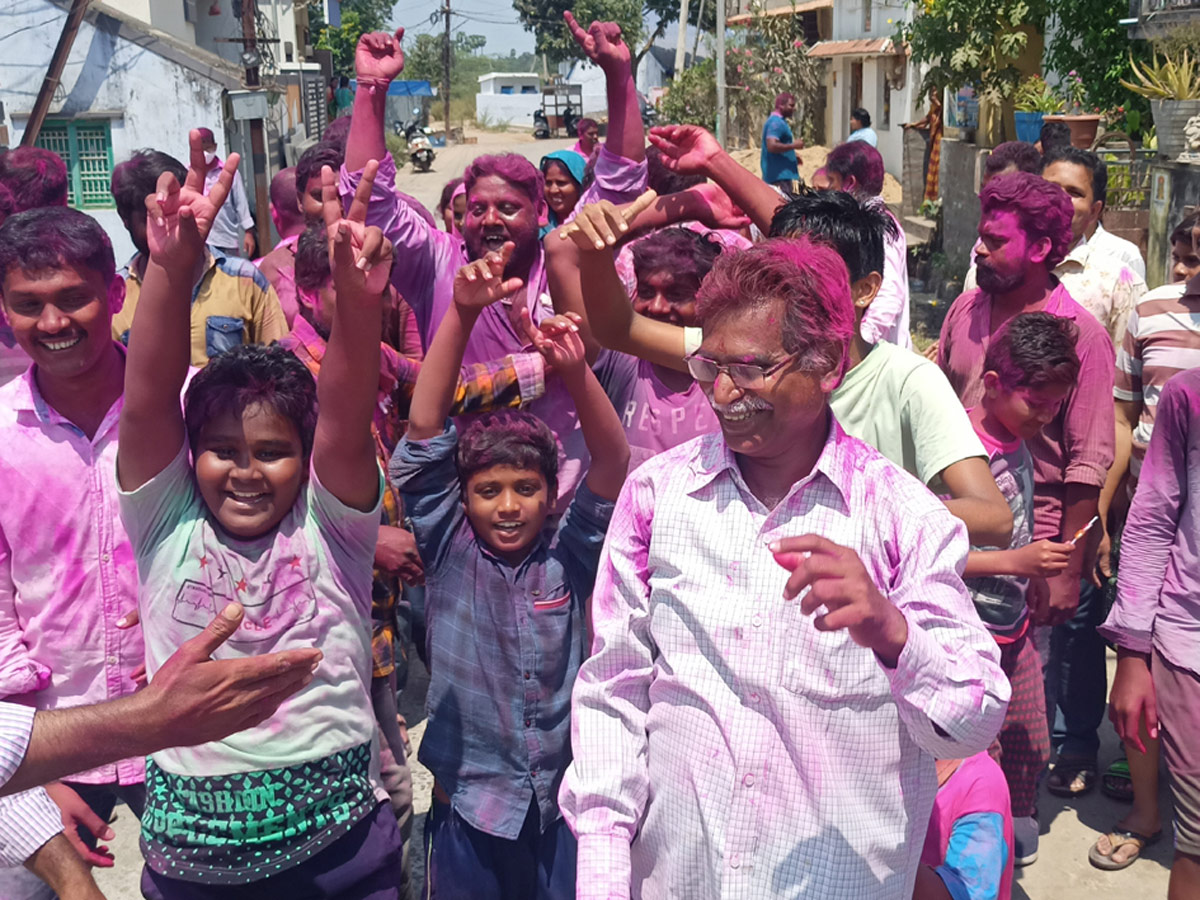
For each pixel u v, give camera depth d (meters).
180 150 16.92
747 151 28.88
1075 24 12.33
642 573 2.23
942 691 1.92
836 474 2.10
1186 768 3.22
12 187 5.15
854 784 2.05
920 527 2.09
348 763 2.68
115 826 4.45
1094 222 5.30
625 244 4.02
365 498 2.64
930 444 3.02
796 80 29.92
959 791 2.81
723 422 2.06
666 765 2.16
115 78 16.59
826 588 1.83
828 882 2.05
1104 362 4.02
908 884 2.13
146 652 2.72
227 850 2.57
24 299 2.77
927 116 15.52
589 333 3.40
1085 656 4.54
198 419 2.54
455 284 2.88
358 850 2.69
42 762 1.95
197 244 2.42
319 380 2.49
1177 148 7.97
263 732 2.57
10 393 2.94
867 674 2.03
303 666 2.04
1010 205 4.00
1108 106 12.18
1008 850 2.79
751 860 2.06
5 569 2.95
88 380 2.92
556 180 7.41
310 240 3.97
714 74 31.27
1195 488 3.18
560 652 3.02
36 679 2.97
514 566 3.04
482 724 2.99
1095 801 4.57
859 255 2.97
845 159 6.70
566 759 3.04
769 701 2.05
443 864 3.06
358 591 2.71
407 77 83.94
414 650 5.91
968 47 13.00
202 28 24.84
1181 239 4.31
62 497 2.92
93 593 2.96
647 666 2.25
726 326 2.04
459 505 3.02
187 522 2.62
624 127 4.00
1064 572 4.03
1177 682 3.23
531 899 3.05
